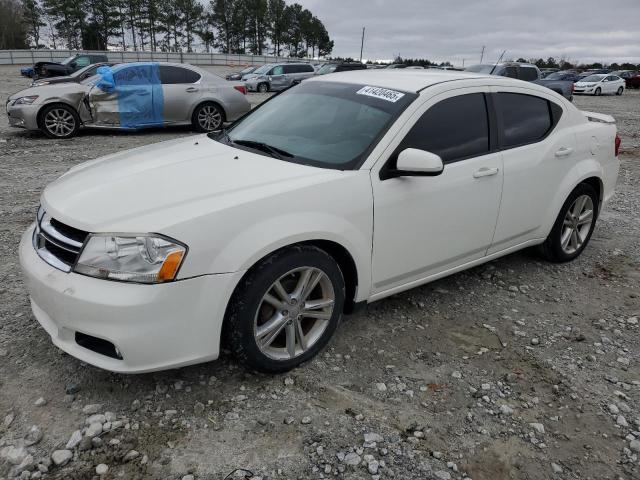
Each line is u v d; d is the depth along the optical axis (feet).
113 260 8.14
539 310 13.04
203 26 275.80
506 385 10.05
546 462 8.26
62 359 10.03
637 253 17.02
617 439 8.80
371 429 8.68
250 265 8.72
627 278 15.11
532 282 14.56
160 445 8.14
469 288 14.01
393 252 10.91
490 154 12.51
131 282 8.10
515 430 8.88
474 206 12.16
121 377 9.58
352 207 9.94
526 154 13.29
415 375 10.18
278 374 9.91
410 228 11.01
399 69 14.40
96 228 8.32
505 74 65.67
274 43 291.38
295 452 8.13
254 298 8.93
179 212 8.47
